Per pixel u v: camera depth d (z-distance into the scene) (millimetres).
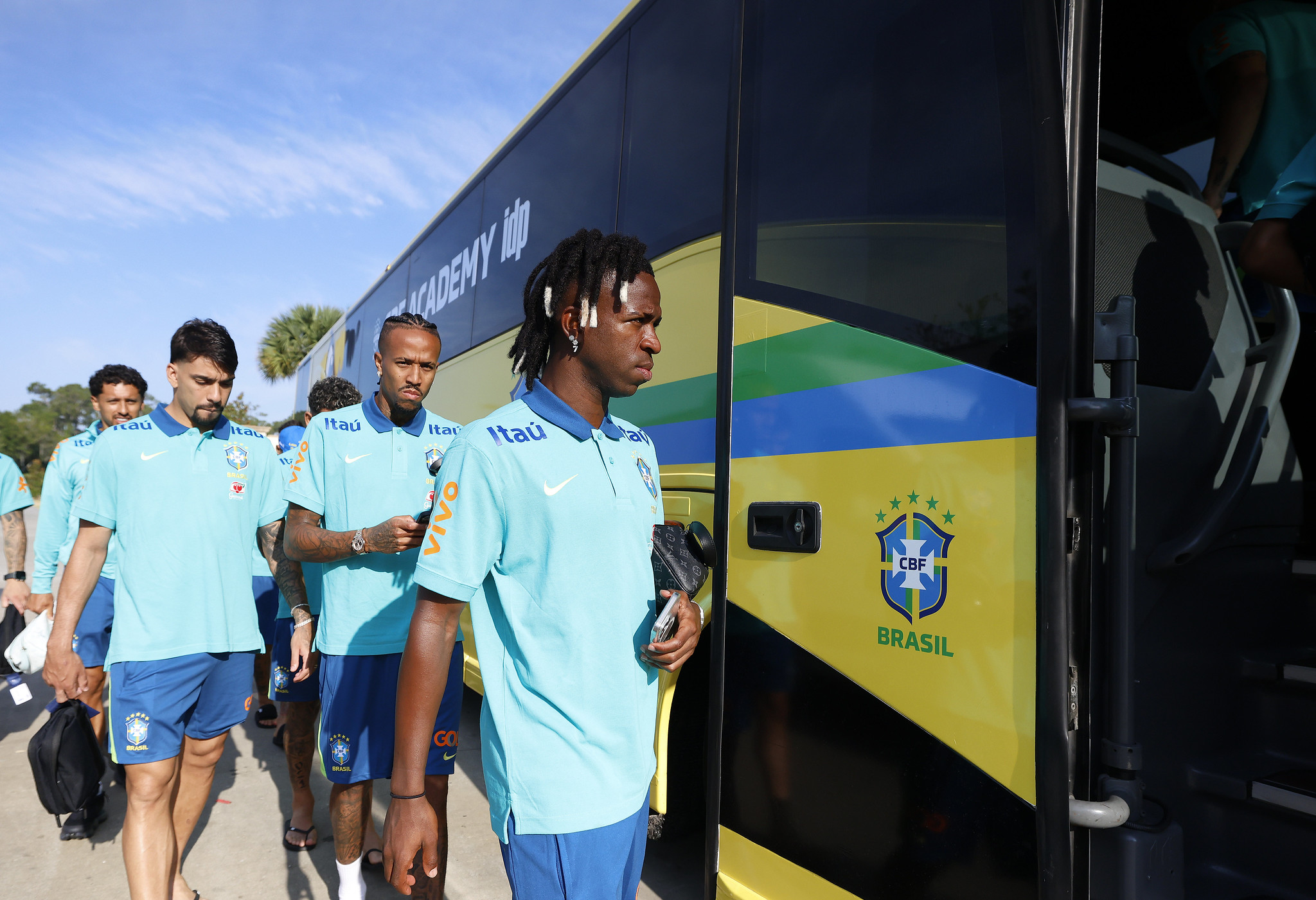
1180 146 2771
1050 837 1389
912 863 1643
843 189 2006
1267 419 2213
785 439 2070
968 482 1589
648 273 1429
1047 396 1462
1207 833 2141
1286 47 2414
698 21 2789
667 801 2889
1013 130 1605
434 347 2641
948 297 1691
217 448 2512
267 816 3561
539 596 1314
